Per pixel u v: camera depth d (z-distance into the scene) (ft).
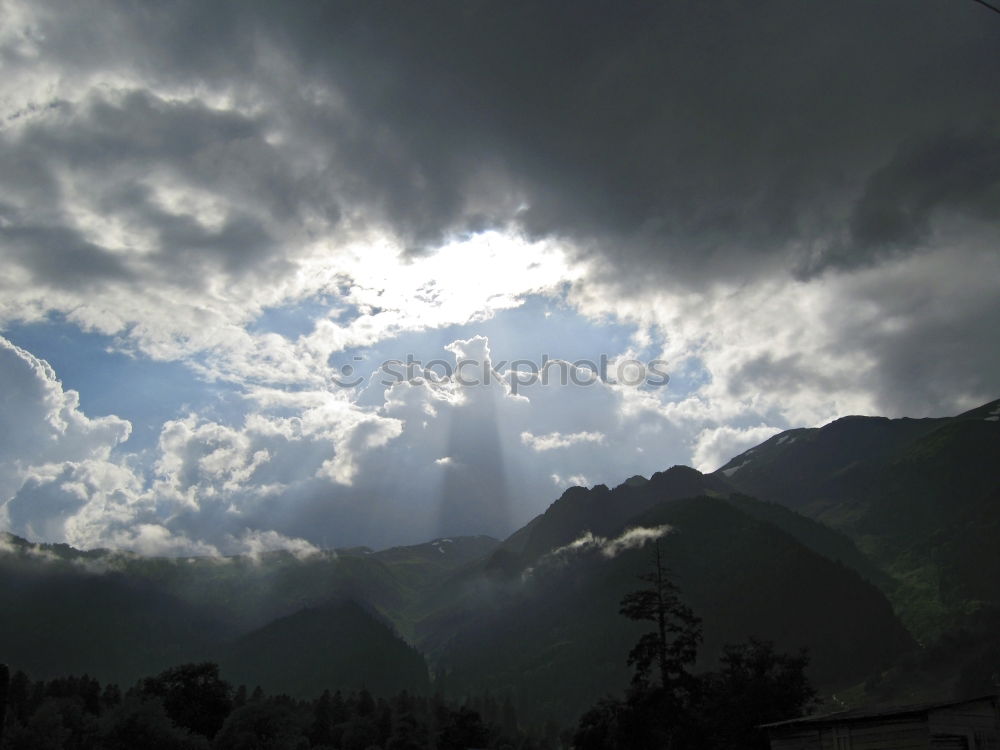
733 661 247.50
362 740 562.25
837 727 128.57
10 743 360.89
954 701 122.83
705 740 235.81
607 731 256.73
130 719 362.33
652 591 267.59
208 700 503.61
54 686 623.77
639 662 257.96
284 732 429.38
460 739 471.62
